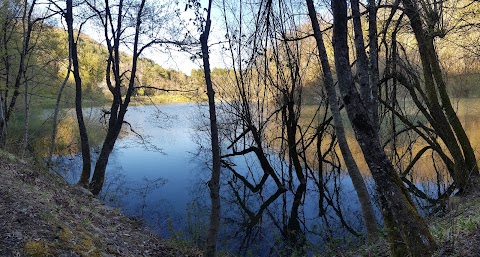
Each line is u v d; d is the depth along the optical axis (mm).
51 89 19219
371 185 13812
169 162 19891
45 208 6461
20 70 14969
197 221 9859
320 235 8961
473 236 4828
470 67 13477
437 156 17156
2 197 6180
